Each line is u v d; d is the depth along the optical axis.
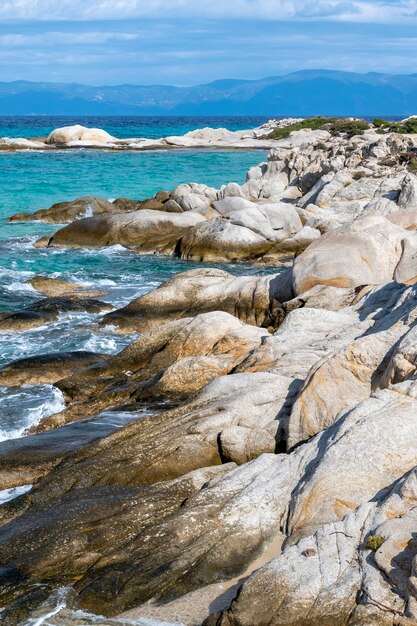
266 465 13.54
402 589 9.87
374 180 44.75
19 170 74.75
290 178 52.97
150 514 13.10
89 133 107.38
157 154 95.19
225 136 117.06
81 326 26.22
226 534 12.19
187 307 26.34
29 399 20.20
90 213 48.34
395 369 14.57
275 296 25.78
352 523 11.20
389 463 12.35
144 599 11.34
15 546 12.76
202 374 19.73
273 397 15.96
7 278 33.94
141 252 39.78
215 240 37.62
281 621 10.13
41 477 15.75
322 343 18.45
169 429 15.77
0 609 11.34
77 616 11.10
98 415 18.53
